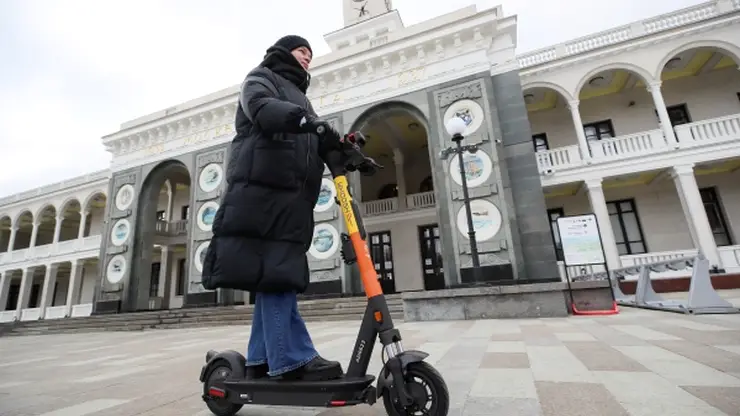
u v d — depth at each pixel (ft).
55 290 85.10
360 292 39.63
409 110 42.98
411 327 20.04
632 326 14.60
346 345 14.10
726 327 12.60
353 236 4.91
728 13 39.78
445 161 39.14
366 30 66.49
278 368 4.90
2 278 77.00
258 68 5.88
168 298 65.77
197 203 51.52
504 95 39.63
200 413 6.15
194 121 55.36
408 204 56.65
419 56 43.24
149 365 12.75
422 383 4.26
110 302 52.24
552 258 33.96
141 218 55.52
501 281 34.30
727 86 46.19
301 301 38.45
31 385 9.70
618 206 48.67
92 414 6.41
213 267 5.15
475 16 40.73
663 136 40.55
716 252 35.65
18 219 81.82
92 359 15.49
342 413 5.42
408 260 55.01
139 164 58.03
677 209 45.83
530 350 10.46
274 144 5.37
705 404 5.14
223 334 25.45
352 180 42.86
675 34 41.60
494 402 5.66
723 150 37.78
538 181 35.99
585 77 44.96
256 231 5.11
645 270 24.45
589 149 45.09
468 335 14.97
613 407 5.20
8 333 49.93
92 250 67.51
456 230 36.94
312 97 47.96
